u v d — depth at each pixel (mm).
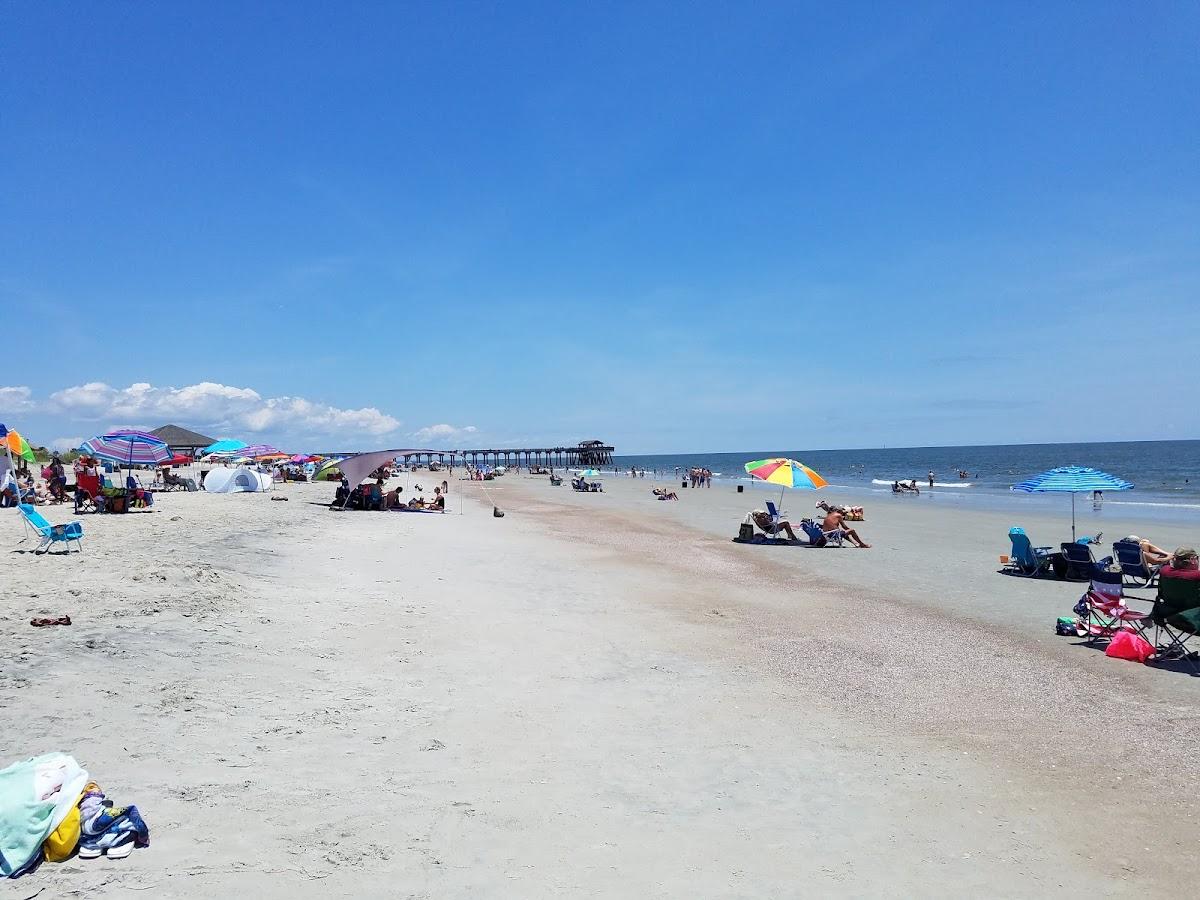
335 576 13312
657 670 8617
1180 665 9141
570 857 4469
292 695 6871
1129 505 35688
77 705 5934
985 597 13469
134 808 4242
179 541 15867
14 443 22125
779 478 20594
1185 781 5902
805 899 4176
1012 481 62906
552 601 12305
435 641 9297
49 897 3600
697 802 5336
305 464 55562
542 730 6590
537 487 61156
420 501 31703
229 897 3721
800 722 7090
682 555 18781
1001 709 7559
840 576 15711
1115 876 4531
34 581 10297
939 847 4824
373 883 4008
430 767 5617
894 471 90875
